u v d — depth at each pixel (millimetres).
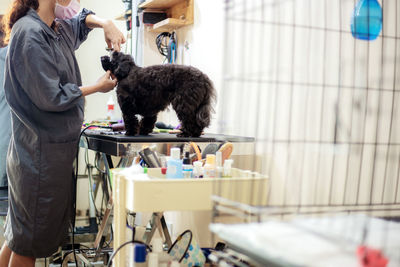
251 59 2023
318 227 1083
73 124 2129
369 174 1587
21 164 2039
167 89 2070
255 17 1968
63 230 2178
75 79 2262
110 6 4078
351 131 1619
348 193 1642
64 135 2090
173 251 1709
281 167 1925
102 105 3988
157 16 3062
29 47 1949
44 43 2000
